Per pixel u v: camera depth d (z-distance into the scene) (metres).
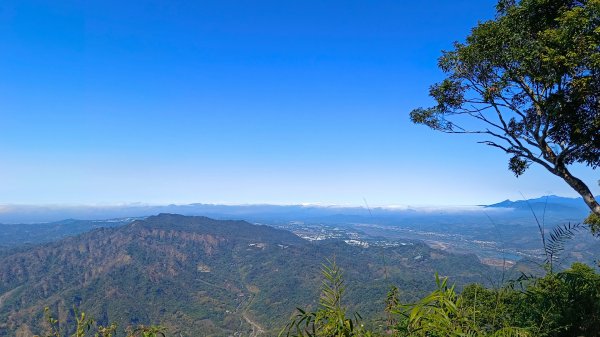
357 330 2.43
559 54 6.04
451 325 2.21
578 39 5.87
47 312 2.99
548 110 6.80
